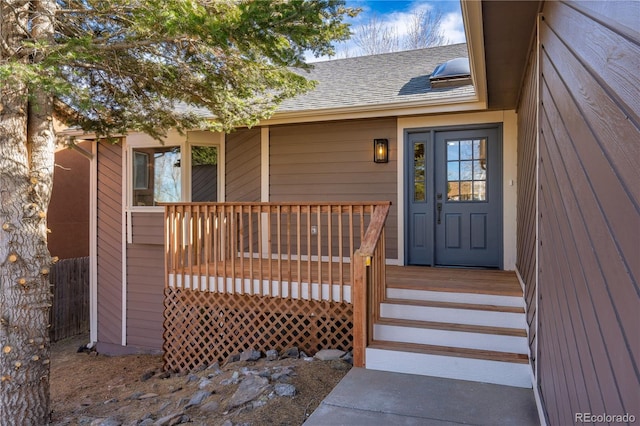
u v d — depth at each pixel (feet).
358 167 20.53
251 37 12.39
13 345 12.10
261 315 15.56
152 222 22.40
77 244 33.50
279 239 14.78
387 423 8.50
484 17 9.56
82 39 11.87
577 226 5.14
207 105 16.84
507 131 18.29
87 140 24.20
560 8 6.48
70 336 29.81
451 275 16.57
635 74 3.03
